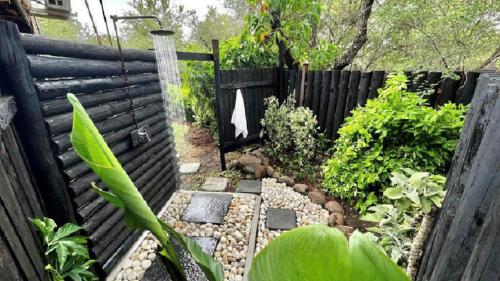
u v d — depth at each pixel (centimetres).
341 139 283
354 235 36
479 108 93
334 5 554
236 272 190
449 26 336
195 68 470
